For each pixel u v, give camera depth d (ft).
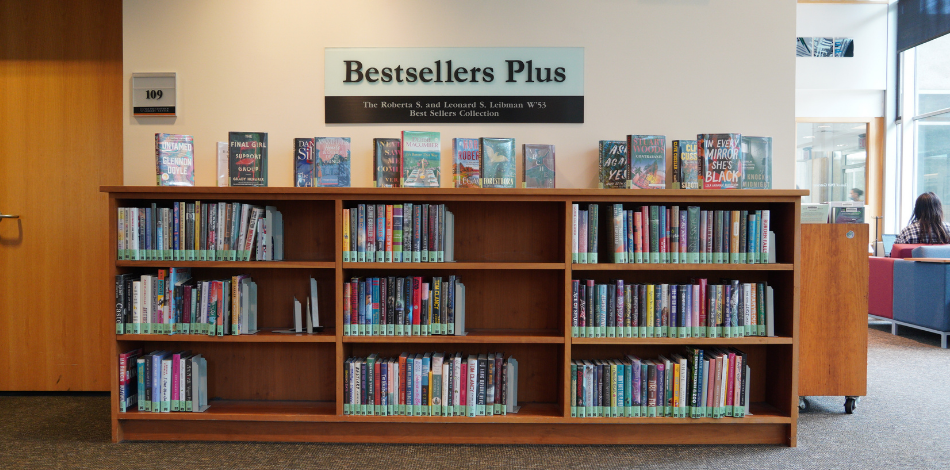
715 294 7.82
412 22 8.71
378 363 7.89
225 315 7.86
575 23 8.68
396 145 8.19
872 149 22.88
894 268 16.07
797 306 7.77
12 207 10.30
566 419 7.82
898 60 22.36
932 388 10.69
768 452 7.70
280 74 8.71
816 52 22.76
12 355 10.37
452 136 8.72
